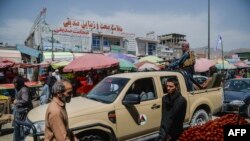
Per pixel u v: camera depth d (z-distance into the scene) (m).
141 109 5.64
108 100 5.46
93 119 4.91
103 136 4.97
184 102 4.07
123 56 17.95
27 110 7.59
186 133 3.38
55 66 19.41
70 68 12.98
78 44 37.38
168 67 8.20
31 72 30.45
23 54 30.97
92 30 40.88
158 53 52.97
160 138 4.13
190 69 7.80
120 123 5.27
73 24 37.31
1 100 9.64
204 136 3.19
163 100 4.25
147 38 49.91
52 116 3.09
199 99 6.93
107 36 43.38
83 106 5.08
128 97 5.32
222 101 7.77
